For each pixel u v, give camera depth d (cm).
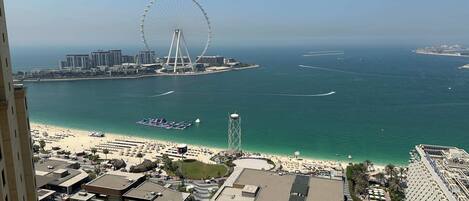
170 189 17600
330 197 14875
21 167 7225
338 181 16412
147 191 16975
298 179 16262
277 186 15838
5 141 6316
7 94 6406
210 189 19712
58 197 17712
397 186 19388
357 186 19650
